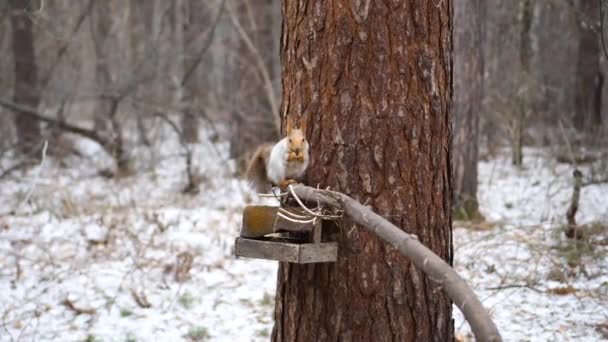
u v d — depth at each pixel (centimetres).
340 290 525
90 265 1068
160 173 1916
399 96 517
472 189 1353
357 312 522
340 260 524
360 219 458
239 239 530
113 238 1194
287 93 558
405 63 517
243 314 879
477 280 930
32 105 2122
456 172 1342
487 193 1562
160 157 1978
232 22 2127
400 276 520
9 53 2295
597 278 920
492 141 2048
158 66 2095
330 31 524
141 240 1187
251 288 973
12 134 2306
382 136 517
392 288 520
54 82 2255
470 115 1351
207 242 1194
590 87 1944
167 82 2094
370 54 516
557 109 2072
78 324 858
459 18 1363
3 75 2250
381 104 517
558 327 757
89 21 2225
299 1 541
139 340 808
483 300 854
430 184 527
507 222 1252
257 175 593
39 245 1159
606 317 776
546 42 2084
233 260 1102
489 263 999
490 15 1995
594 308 812
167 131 2458
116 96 1902
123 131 2189
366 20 515
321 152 530
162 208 1475
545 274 938
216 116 2306
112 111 1931
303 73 539
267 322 850
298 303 548
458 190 1342
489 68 1991
